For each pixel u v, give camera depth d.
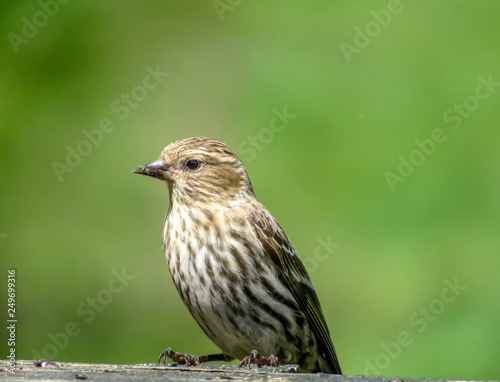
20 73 14.72
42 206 14.73
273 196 13.48
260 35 14.65
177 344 14.40
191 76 15.99
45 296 14.38
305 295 9.09
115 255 14.80
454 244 12.59
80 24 15.12
